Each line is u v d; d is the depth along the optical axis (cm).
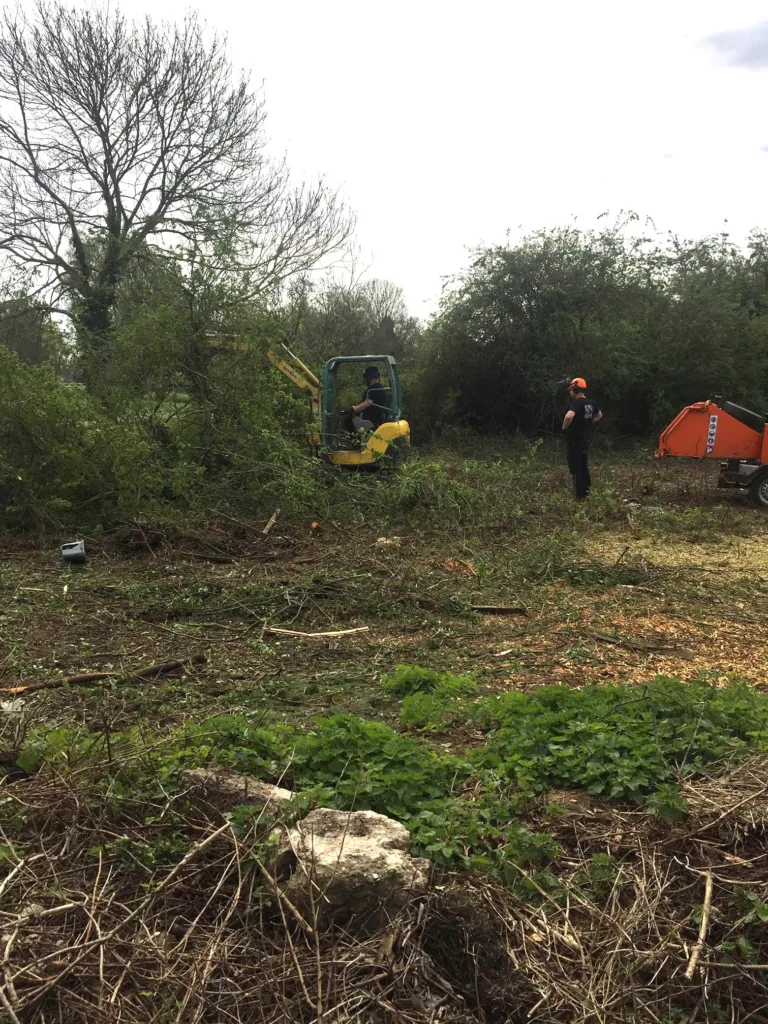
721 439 1257
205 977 257
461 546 966
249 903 296
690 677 591
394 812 361
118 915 292
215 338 1176
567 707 482
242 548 943
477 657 638
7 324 1909
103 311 1873
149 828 343
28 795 356
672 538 1045
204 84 1895
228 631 691
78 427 1019
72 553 872
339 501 1108
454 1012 259
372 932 287
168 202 1931
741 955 289
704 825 351
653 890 318
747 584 843
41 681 565
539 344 2009
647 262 2089
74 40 1816
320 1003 243
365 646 658
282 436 1181
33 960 262
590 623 714
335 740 414
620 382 2017
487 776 400
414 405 2155
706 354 2025
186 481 1045
